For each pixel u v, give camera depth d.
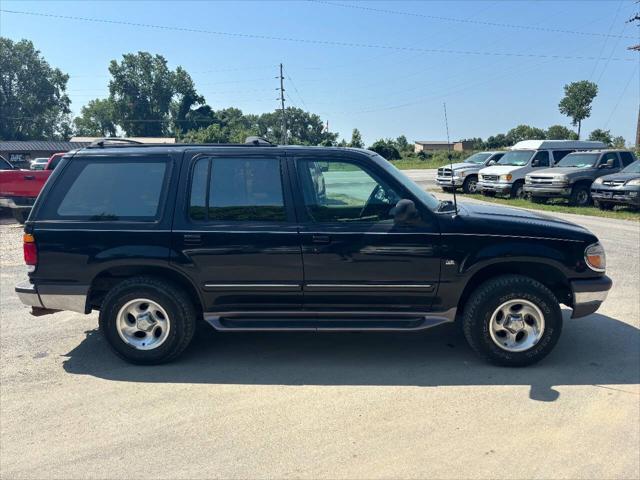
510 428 3.43
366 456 3.13
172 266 4.38
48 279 4.48
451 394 3.93
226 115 116.50
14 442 3.35
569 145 20.80
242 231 4.33
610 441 3.26
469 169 22.97
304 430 3.45
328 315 4.52
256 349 4.93
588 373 4.28
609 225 13.03
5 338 5.25
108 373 4.41
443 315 4.46
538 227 4.37
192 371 4.44
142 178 4.50
